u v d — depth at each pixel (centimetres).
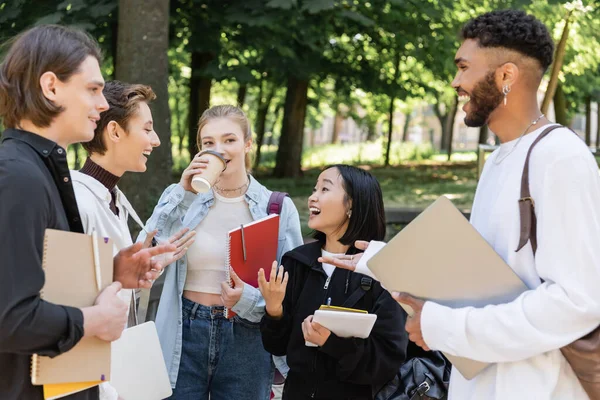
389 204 1247
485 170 243
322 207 315
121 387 272
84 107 212
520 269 222
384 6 1332
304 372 304
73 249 201
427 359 314
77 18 940
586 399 219
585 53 1312
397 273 230
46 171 204
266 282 297
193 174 314
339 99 2348
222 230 337
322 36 1224
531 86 229
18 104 206
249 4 1088
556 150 215
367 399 303
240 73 1252
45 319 187
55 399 206
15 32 990
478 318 215
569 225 208
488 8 1244
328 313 272
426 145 3089
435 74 1533
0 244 184
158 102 833
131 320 295
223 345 332
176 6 1186
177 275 333
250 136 347
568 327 206
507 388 220
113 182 281
